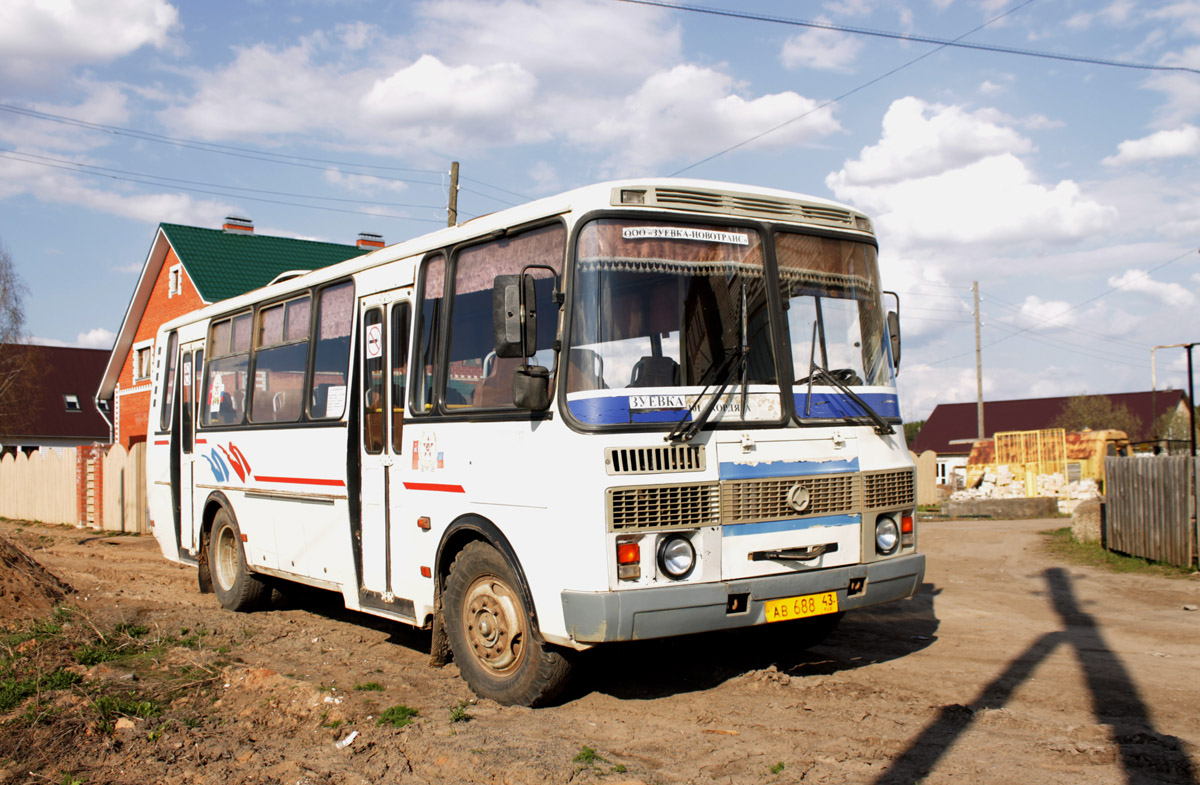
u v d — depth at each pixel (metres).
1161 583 10.81
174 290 34.34
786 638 7.77
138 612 10.14
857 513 6.51
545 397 5.79
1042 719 5.75
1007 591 10.95
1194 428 14.38
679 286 6.06
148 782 5.25
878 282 7.11
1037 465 25.67
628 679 6.93
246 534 10.07
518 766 5.08
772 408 6.21
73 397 60.59
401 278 7.70
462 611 6.70
